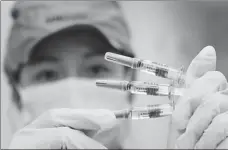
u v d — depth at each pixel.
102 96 1.16
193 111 0.63
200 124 0.60
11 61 1.17
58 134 0.64
